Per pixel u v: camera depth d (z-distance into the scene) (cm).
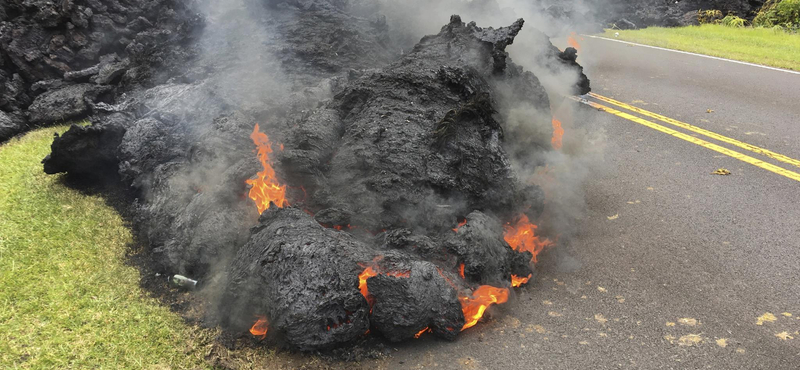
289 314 337
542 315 389
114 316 394
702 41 1415
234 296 368
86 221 534
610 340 360
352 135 483
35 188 599
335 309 344
